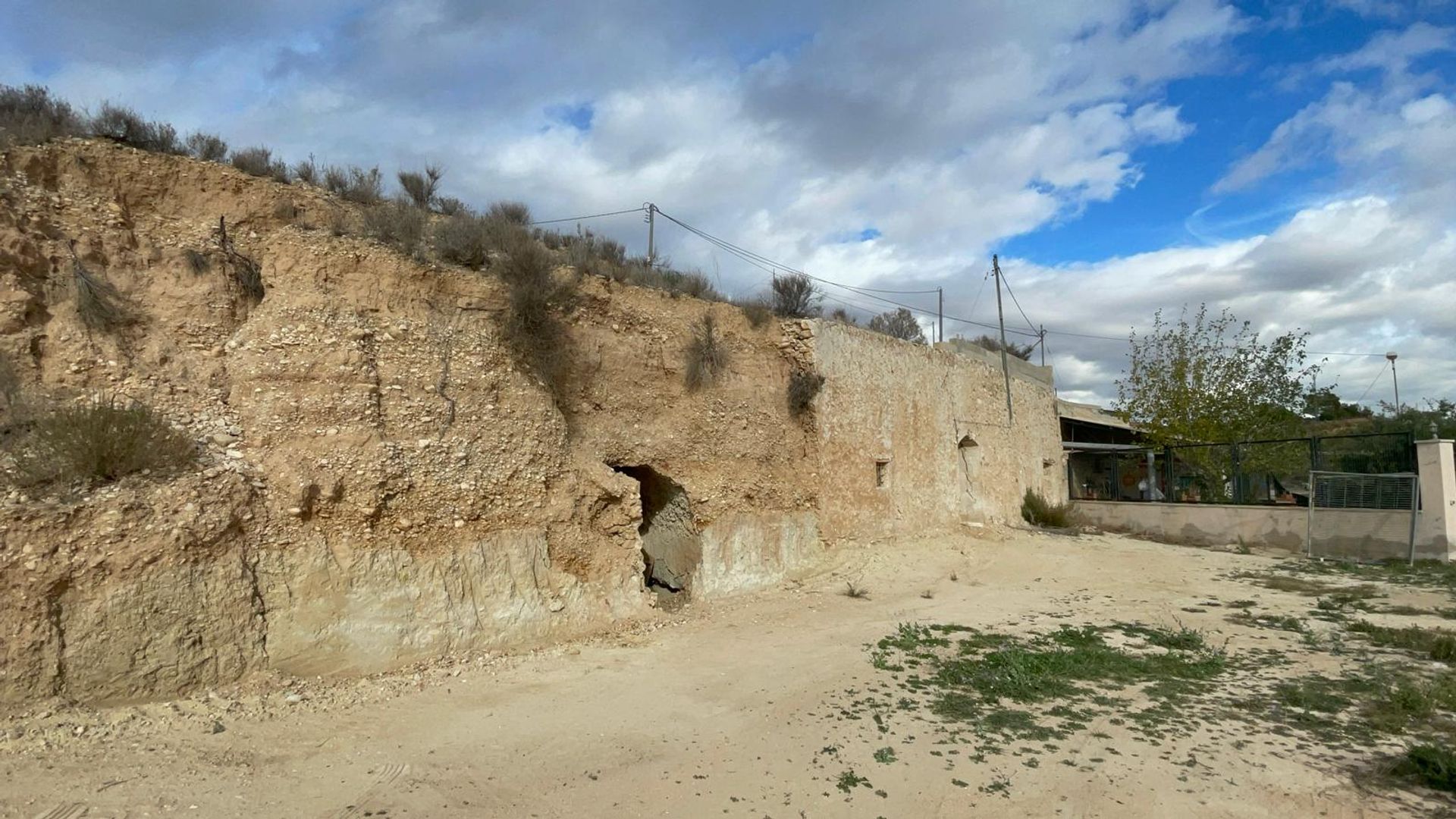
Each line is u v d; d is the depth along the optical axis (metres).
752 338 17.11
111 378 8.72
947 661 10.72
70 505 7.37
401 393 10.27
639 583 12.91
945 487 23.25
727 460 15.58
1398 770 6.96
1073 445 32.94
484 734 7.73
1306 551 23.08
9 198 8.66
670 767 7.12
